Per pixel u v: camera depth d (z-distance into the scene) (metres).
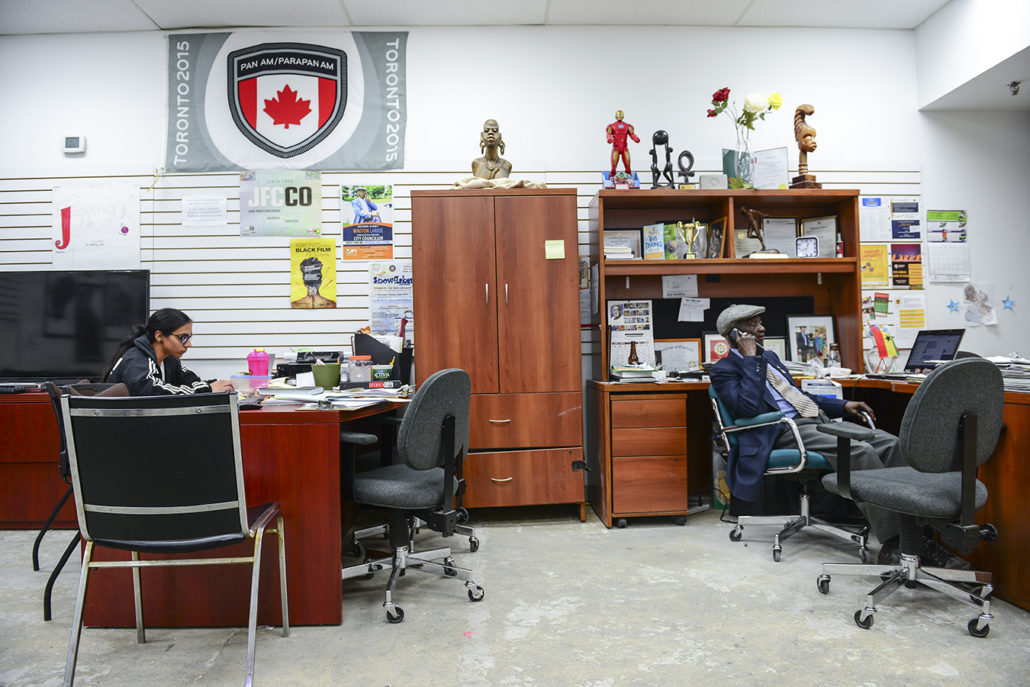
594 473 3.63
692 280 3.86
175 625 2.11
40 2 3.58
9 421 3.38
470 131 3.92
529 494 3.34
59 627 2.15
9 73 3.91
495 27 3.95
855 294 3.60
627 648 1.91
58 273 3.68
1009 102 3.94
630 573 2.58
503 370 3.35
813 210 3.92
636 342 3.79
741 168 3.67
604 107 3.96
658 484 3.26
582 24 3.95
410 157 3.90
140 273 3.68
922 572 2.14
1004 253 4.04
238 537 1.72
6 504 3.39
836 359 3.77
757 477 2.73
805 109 3.71
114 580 2.12
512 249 3.37
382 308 3.86
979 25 3.52
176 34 3.90
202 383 2.47
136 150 3.89
